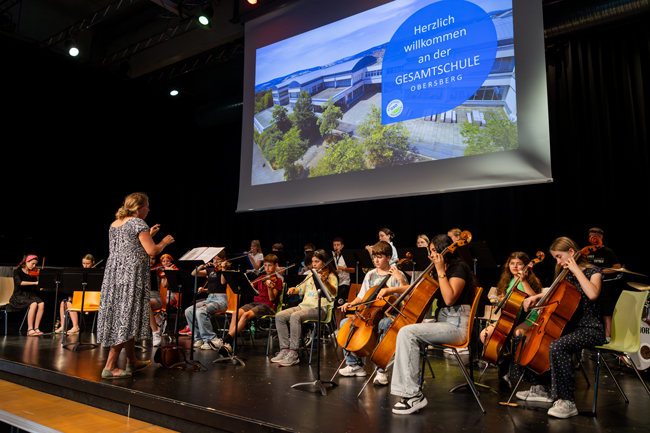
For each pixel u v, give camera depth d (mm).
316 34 5844
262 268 5270
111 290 2959
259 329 5953
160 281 5324
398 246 6629
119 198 9281
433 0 4992
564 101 5523
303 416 2207
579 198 5289
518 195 5715
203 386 2781
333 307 3758
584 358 4098
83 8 7875
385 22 5312
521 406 2453
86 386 2855
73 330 5383
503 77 4445
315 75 5770
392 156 5043
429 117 4848
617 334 2674
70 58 7781
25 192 8117
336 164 5441
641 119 4984
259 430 2090
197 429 2324
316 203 5508
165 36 7863
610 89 5297
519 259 3209
